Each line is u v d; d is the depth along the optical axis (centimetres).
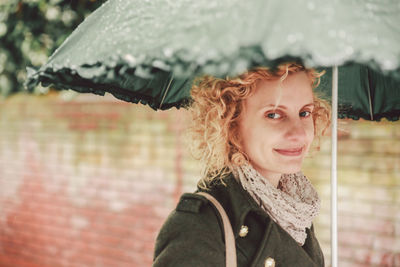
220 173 136
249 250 124
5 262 540
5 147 545
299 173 149
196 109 141
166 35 74
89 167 477
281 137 123
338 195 331
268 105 122
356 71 165
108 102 462
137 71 71
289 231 134
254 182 128
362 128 323
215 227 119
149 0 85
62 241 494
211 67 64
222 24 69
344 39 64
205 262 112
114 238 455
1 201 546
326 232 337
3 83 510
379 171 316
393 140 311
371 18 68
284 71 120
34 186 520
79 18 438
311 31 64
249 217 129
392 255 311
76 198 486
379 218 316
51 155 507
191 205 121
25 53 468
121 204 452
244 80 121
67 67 86
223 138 129
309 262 134
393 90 164
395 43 65
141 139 440
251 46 64
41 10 448
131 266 443
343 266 329
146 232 434
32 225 520
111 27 86
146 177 436
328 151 336
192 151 147
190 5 76
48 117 510
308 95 127
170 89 152
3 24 470
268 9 68
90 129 477
